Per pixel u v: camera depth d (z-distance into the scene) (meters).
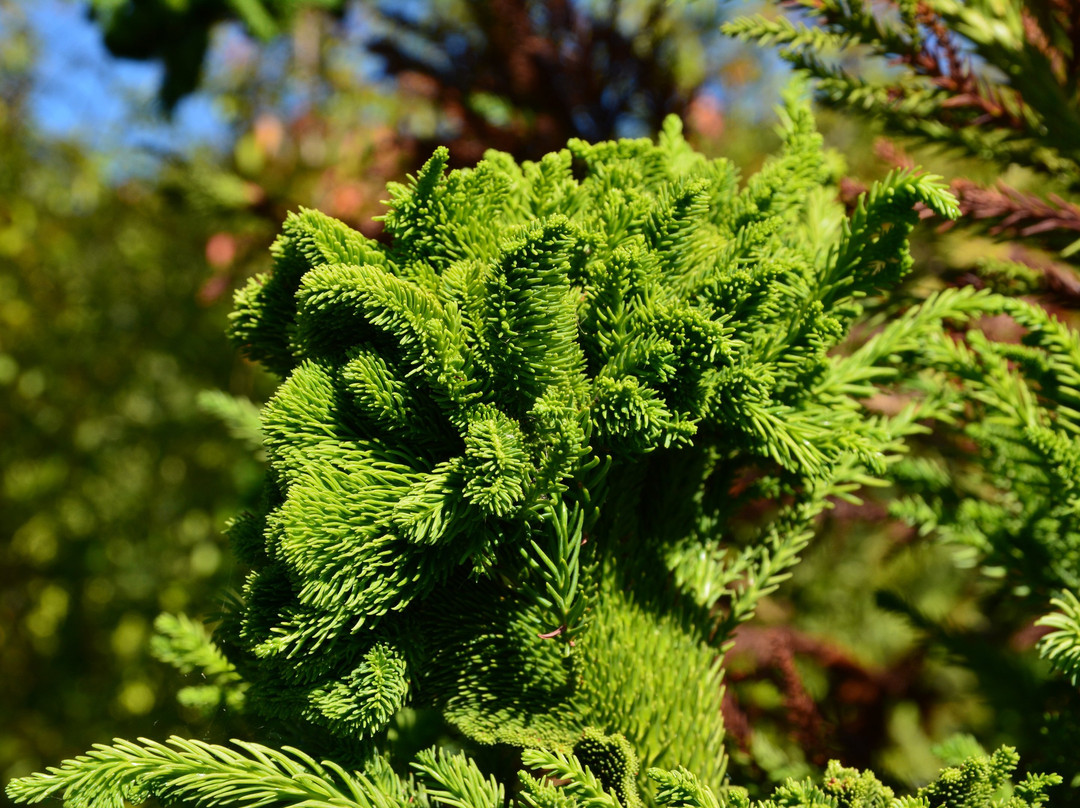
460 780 0.43
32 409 1.53
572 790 0.42
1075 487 0.45
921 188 0.43
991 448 0.49
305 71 1.23
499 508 0.42
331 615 0.42
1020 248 0.53
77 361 1.53
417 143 0.81
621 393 0.42
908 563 0.81
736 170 0.46
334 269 0.42
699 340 0.43
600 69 0.80
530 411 0.43
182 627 0.46
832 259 0.45
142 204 1.47
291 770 0.42
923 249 0.55
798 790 0.41
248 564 0.44
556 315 0.42
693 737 0.44
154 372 1.51
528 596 0.44
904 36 0.49
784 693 0.52
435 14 0.89
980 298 0.46
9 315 1.50
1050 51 0.49
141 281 1.54
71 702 1.47
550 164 0.44
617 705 0.44
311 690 0.42
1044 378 0.47
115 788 0.42
